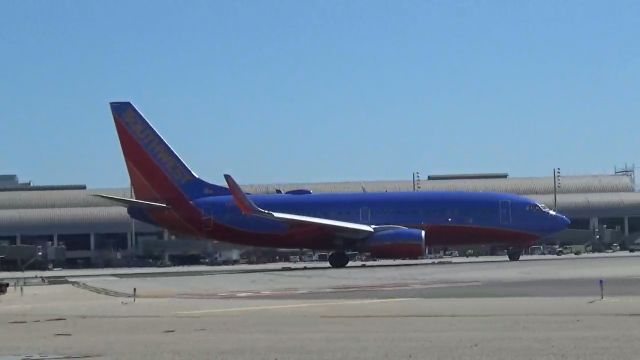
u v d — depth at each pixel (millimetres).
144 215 75250
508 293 39594
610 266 60031
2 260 102188
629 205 132875
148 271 80375
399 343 23344
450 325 27469
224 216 74250
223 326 28828
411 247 70688
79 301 42219
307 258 114062
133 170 75312
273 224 73875
